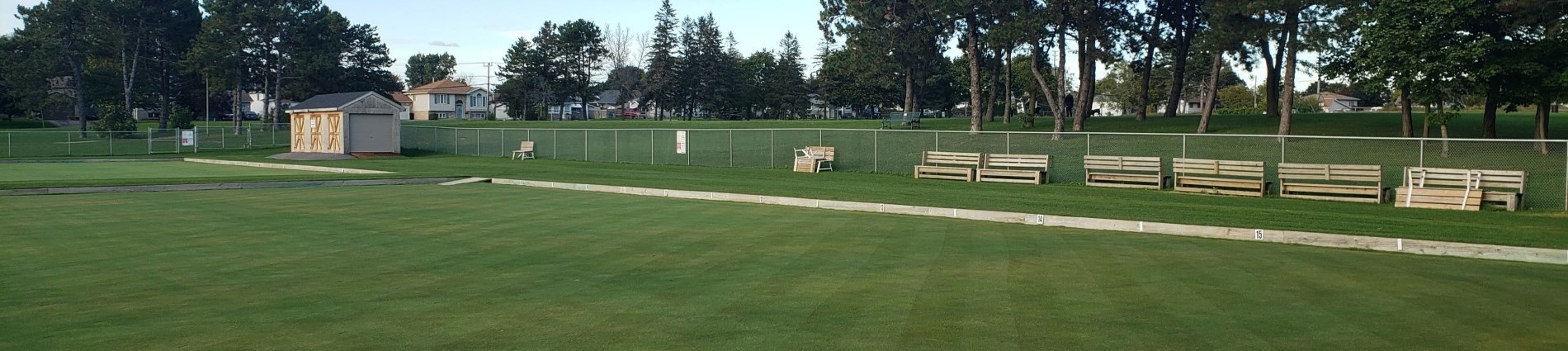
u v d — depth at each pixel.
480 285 9.95
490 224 16.33
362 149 44.38
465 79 149.88
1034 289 9.70
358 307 8.66
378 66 75.81
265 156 45.72
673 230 15.59
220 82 65.00
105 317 8.22
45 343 7.20
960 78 90.06
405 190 24.31
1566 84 29.33
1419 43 30.31
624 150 43.12
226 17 63.06
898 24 47.12
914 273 10.84
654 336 7.35
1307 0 33.53
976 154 28.00
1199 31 50.12
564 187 25.72
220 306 8.76
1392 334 7.50
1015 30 38.44
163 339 7.30
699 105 99.75
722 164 35.50
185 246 13.20
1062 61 40.28
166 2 71.25
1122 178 25.33
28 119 90.56
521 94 91.62
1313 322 7.97
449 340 7.23
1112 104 110.38
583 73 91.31
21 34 65.94
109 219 16.77
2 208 18.55
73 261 11.73
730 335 7.36
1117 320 8.04
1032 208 19.88
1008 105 54.19
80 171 33.41
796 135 45.22
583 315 8.23
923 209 19.36
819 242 14.01
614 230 15.53
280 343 7.17
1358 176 21.78
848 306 8.63
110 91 68.12
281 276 10.59
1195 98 118.62
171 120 62.34
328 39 68.00
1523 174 19.75
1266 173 28.72
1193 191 23.77
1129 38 49.56
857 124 57.62
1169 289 9.75
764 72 103.12
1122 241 14.73
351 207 19.30
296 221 16.55
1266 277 10.66
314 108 45.50
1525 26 29.91
